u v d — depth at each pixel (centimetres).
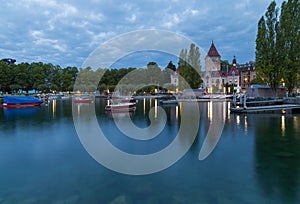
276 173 605
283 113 1980
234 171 625
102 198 485
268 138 1024
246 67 7438
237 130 1220
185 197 483
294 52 2816
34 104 3127
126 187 536
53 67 7706
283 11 2888
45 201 475
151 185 545
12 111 2478
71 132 1238
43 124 1539
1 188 536
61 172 636
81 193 509
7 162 726
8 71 6281
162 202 464
